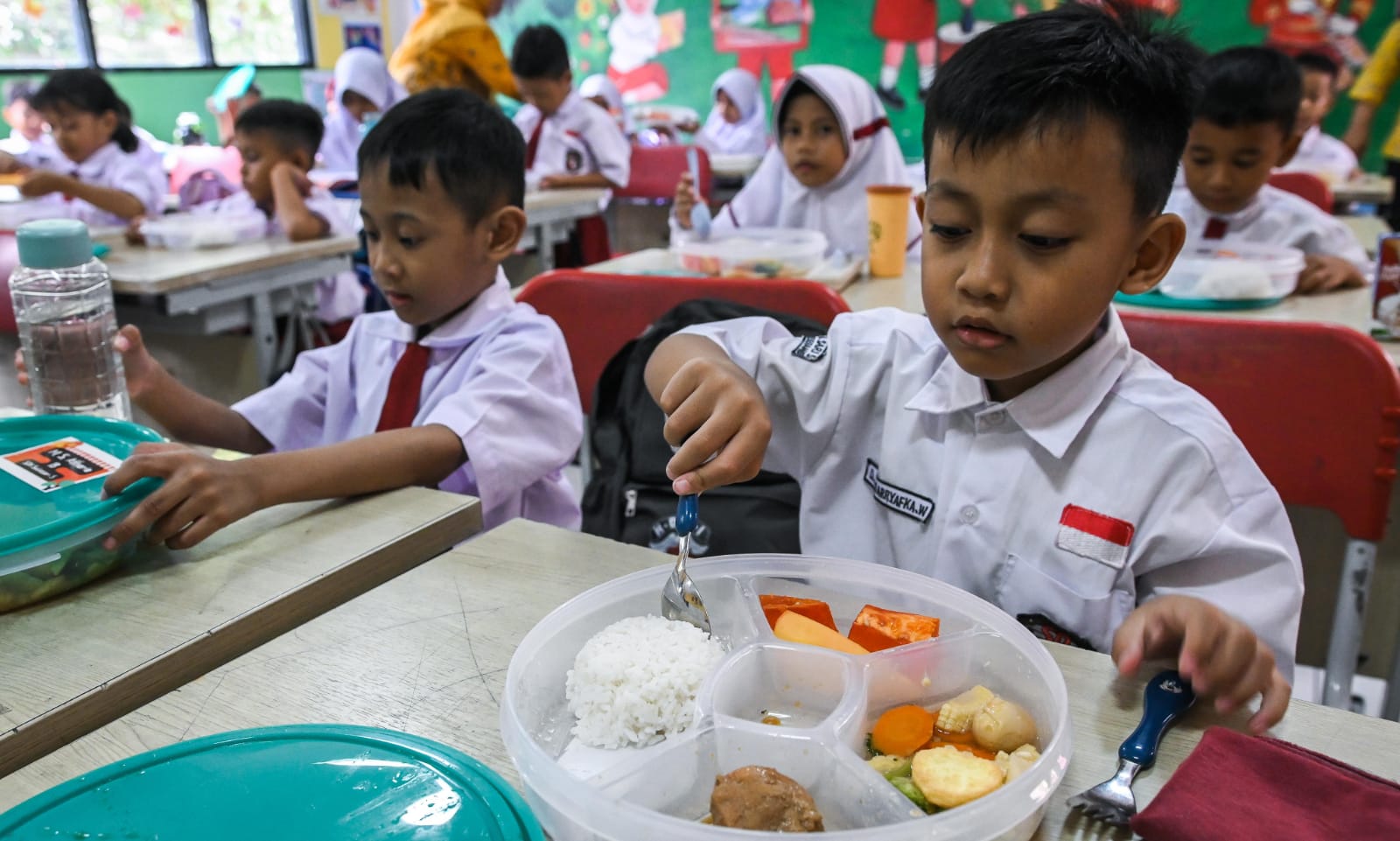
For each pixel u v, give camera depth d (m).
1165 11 0.87
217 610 0.71
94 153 3.38
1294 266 1.83
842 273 1.99
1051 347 0.78
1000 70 0.72
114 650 0.66
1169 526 0.85
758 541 1.38
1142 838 0.49
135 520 0.76
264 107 2.87
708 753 0.54
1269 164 2.08
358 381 1.44
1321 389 1.16
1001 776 0.51
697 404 0.77
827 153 2.65
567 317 1.60
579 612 0.66
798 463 1.12
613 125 4.43
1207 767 0.51
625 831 0.46
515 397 1.22
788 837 0.44
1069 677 0.64
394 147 1.25
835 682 0.60
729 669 0.60
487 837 0.47
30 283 1.22
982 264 0.75
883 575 0.70
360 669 0.64
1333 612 1.59
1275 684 0.61
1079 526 0.89
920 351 1.04
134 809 0.48
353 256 3.19
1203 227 2.19
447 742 0.57
